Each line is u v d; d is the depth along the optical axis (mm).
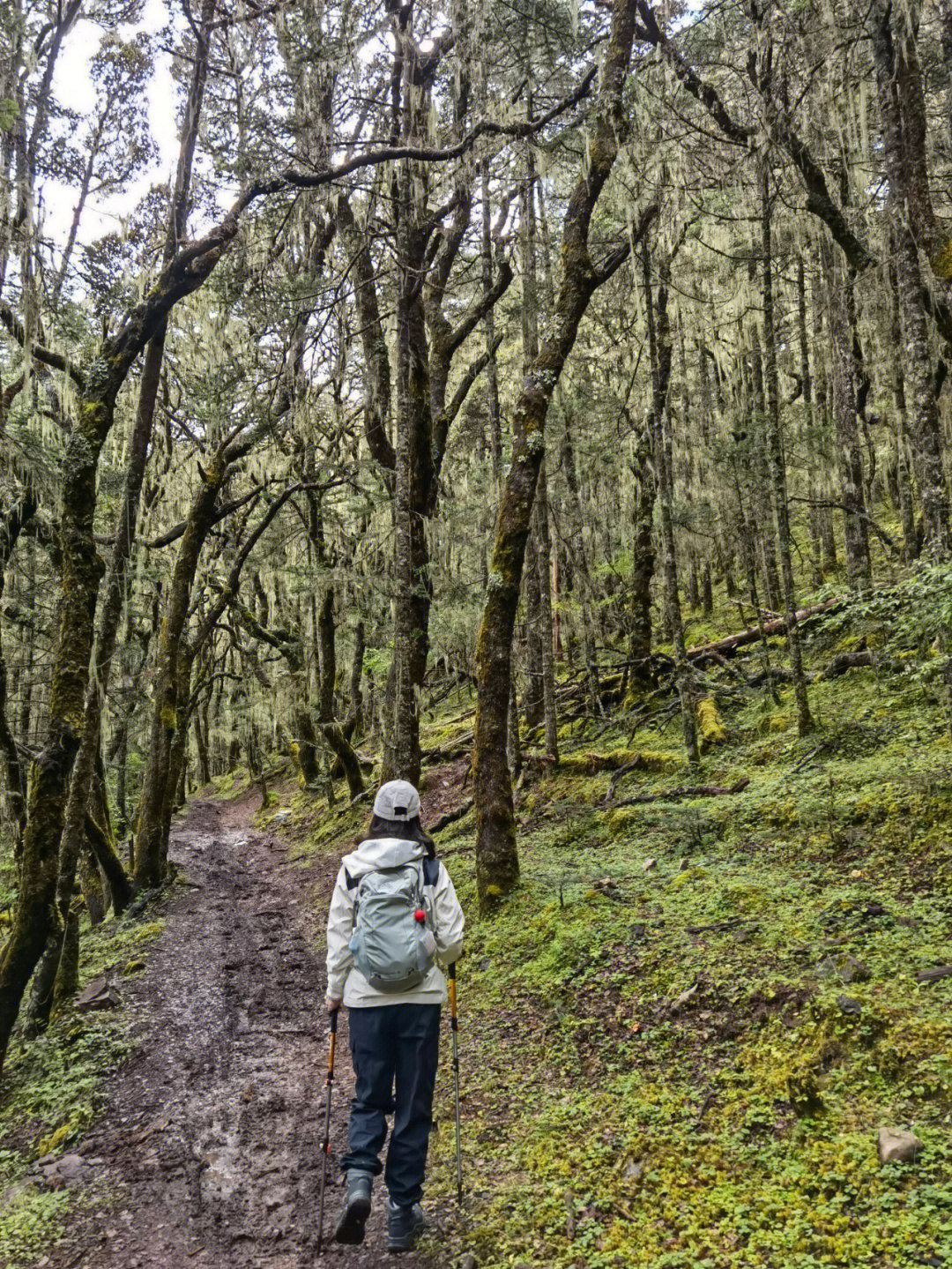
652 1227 3268
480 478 16875
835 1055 3908
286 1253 3623
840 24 7875
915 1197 2988
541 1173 3807
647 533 14430
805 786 7910
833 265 11773
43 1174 4586
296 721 21438
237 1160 4504
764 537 15719
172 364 14258
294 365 10938
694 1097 4008
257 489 13891
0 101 6852
